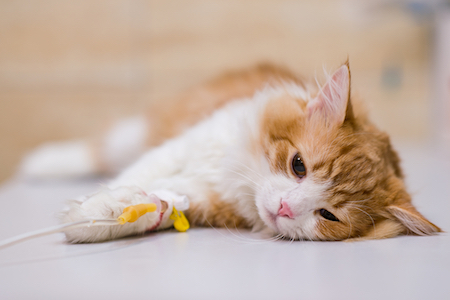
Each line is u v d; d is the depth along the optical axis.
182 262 0.43
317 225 0.52
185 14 1.25
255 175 0.55
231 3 1.25
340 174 0.52
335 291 0.39
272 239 0.52
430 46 1.23
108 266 0.42
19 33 1.23
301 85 0.63
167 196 0.52
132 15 1.24
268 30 1.26
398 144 1.20
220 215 0.56
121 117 1.26
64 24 1.23
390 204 0.52
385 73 1.26
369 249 0.47
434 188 0.72
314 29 1.26
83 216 0.46
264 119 0.56
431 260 0.44
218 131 0.59
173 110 0.81
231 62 1.27
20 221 0.57
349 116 0.55
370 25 1.25
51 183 0.84
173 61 1.26
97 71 1.25
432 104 1.19
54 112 1.25
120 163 0.88
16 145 1.26
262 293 0.38
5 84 1.24
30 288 0.39
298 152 0.53
